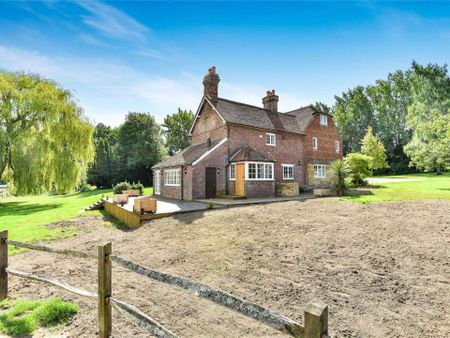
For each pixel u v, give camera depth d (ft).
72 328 12.32
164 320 13.28
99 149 153.89
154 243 28.53
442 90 140.77
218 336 11.84
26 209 67.31
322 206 39.47
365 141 121.39
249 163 59.77
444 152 74.69
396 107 167.94
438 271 16.69
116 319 13.21
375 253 20.13
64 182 73.67
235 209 41.73
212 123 71.15
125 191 79.05
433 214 28.84
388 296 14.57
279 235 26.55
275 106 82.99
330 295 15.14
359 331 11.75
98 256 10.43
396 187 67.82
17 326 12.33
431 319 12.29
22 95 71.31
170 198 68.69
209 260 22.08
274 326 5.61
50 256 25.73
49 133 72.74
